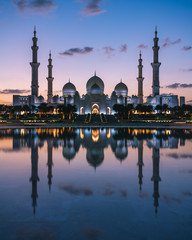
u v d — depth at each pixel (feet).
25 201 36.81
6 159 70.54
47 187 44.01
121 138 128.26
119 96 565.53
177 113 476.95
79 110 522.88
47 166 61.46
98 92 515.91
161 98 563.89
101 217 30.99
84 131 185.37
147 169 58.18
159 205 35.01
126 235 26.40
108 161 67.31
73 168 59.21
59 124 296.30
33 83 554.46
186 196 38.91
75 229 27.84
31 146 96.58
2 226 28.68
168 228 27.99
